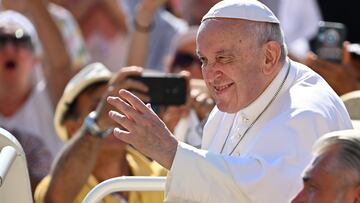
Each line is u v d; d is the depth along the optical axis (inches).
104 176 603.8
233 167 446.9
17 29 743.1
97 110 597.3
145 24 796.0
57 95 760.3
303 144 454.3
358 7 1006.4
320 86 477.1
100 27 840.9
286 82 476.1
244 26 466.0
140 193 584.7
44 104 748.0
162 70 828.6
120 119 443.2
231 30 465.4
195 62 730.2
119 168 606.5
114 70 838.5
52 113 748.0
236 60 465.7
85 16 839.7
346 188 386.6
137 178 461.4
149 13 794.8
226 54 464.8
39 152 674.2
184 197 447.8
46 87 758.5
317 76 482.9
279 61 475.5
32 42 748.6
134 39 797.2
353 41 1002.1
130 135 442.3
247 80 468.4
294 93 472.4
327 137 395.2
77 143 593.0
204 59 470.6
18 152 470.0
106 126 593.0
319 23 872.9
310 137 456.1
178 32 828.6
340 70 711.1
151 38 834.2
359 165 386.6
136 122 442.3
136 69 614.5
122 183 460.4
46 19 776.9
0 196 471.8
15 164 470.3
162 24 837.2
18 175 471.2
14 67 738.8
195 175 445.4
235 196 446.3
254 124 477.4
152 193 584.7
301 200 393.1
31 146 677.3
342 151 388.8
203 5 829.8
